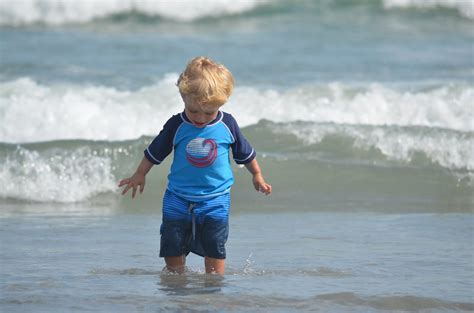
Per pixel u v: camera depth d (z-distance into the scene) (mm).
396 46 52062
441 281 17078
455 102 34312
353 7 62438
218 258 16969
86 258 19062
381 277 17375
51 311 14734
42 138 31859
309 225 23062
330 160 29219
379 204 25969
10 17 58000
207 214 16656
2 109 32688
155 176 27906
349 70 43938
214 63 16312
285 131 30656
